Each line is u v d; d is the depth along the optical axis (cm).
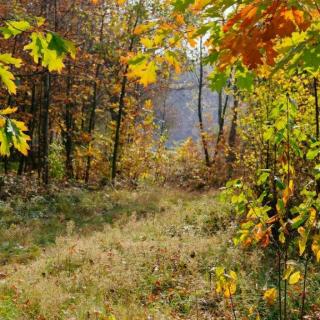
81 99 2628
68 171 2584
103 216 1474
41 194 1719
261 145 1125
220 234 1084
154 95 3164
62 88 2525
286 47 274
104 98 2947
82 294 738
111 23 1952
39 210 1532
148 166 2470
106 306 687
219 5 251
